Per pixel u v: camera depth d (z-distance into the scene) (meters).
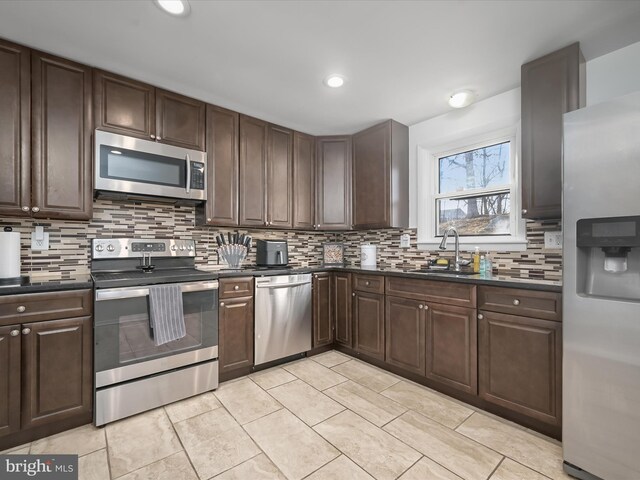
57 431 1.79
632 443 1.32
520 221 2.43
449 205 2.96
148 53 1.96
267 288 2.66
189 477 1.46
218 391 2.30
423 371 2.34
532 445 1.69
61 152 1.97
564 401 1.52
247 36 1.80
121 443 1.70
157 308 2.03
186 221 2.77
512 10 1.60
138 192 2.22
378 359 2.71
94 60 2.03
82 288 1.84
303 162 3.28
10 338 1.63
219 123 2.68
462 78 2.27
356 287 2.90
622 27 1.72
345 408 2.07
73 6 1.56
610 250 1.47
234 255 3.02
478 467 1.52
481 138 2.66
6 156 1.81
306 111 2.80
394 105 2.69
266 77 2.24
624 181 1.36
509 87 2.41
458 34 1.79
